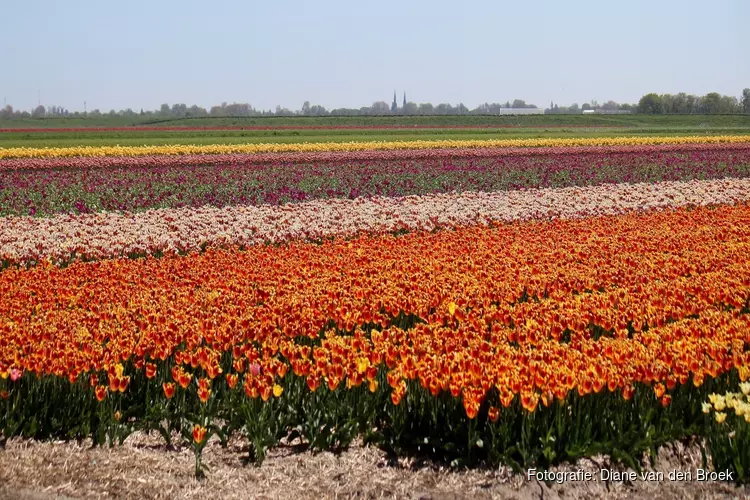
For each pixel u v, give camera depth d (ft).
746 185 99.71
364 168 125.29
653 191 93.81
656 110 581.12
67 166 126.93
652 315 35.01
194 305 36.19
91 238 59.06
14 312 34.37
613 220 70.23
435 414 26.16
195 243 58.54
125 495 23.25
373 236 64.13
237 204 84.23
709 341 29.30
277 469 25.22
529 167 127.34
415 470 25.11
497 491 23.72
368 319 34.58
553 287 42.83
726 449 24.79
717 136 222.89
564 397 25.05
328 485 24.21
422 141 196.65
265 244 60.90
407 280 42.98
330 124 325.62
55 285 41.11
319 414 27.22
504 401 24.66
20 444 26.37
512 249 54.24
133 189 96.48
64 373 28.02
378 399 27.91
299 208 78.13
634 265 49.32
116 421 26.89
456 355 27.66
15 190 93.50
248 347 31.81
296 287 41.37
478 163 135.33
